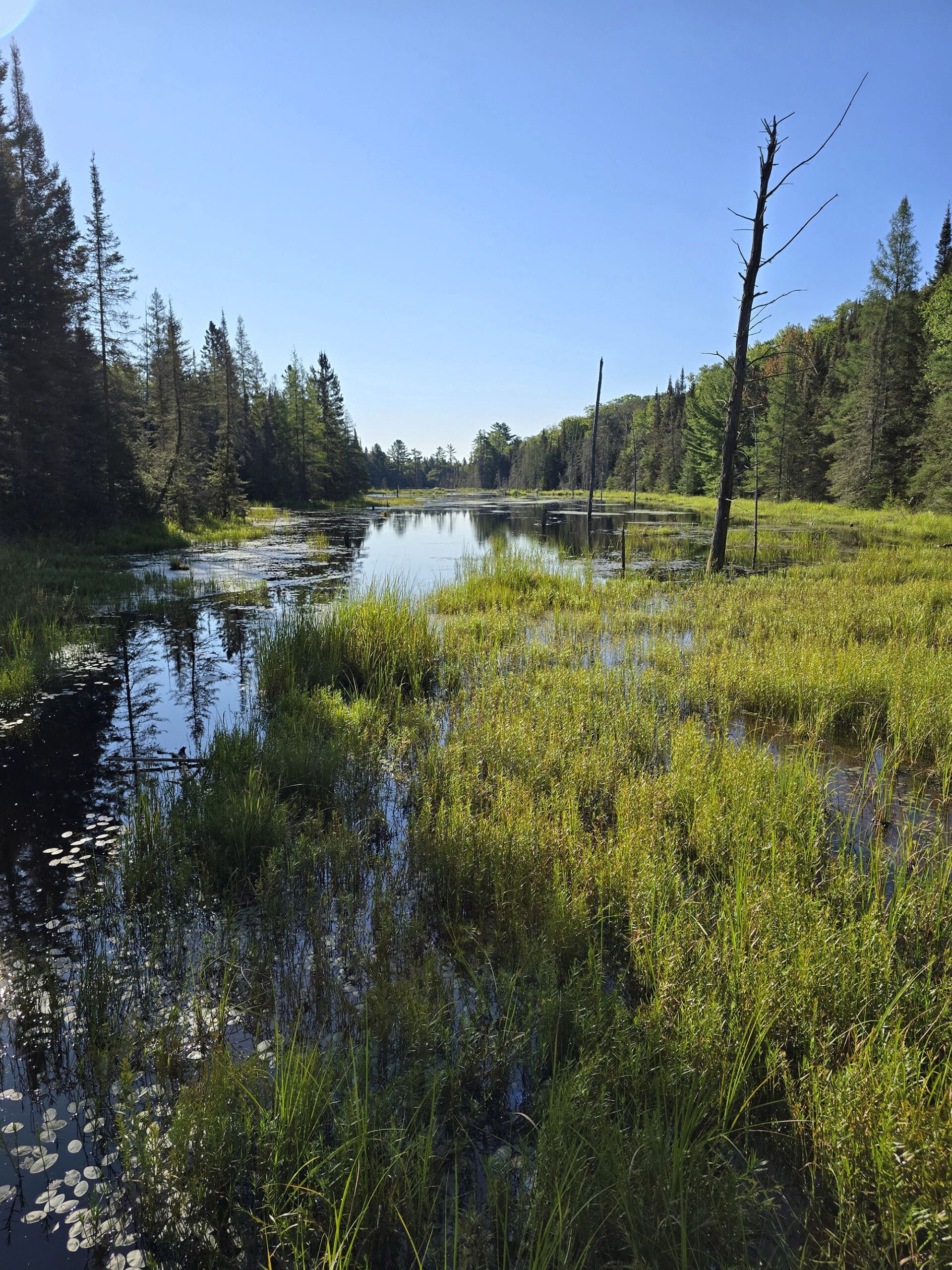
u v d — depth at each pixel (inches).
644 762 218.2
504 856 156.0
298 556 910.4
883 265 1539.1
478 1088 106.0
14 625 398.3
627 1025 109.8
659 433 3287.4
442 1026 112.8
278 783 208.4
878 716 253.0
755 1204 84.3
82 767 241.1
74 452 1064.8
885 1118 86.4
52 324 978.1
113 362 1234.0
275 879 158.9
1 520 907.4
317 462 2645.2
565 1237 79.0
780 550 844.0
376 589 596.1
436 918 149.7
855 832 175.2
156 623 477.7
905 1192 81.4
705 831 162.4
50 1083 111.0
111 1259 83.7
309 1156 89.4
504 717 245.4
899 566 611.5
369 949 137.1
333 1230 83.5
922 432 1462.8
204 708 304.2
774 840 151.6
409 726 256.4
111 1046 114.4
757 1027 105.7
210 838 174.6
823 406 2011.6
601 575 667.4
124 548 957.8
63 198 1048.2
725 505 622.2
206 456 1763.0
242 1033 118.6
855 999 109.6
